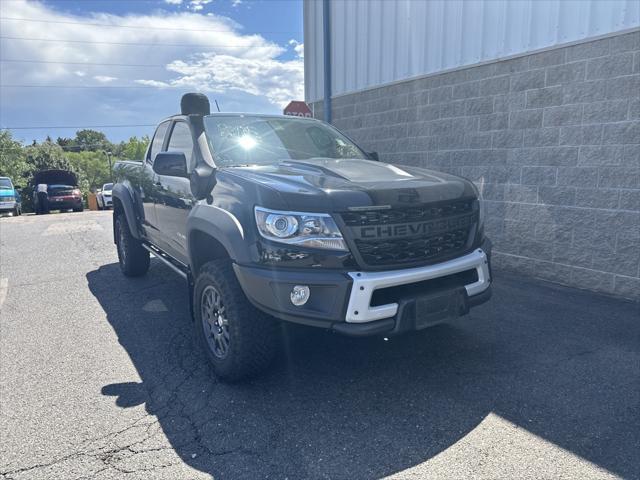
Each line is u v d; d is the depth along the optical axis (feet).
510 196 19.30
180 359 12.29
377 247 9.46
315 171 11.27
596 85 16.16
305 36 31.32
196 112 14.55
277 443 8.65
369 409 9.71
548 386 10.48
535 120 18.07
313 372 11.34
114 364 12.05
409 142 23.73
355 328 9.08
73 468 8.06
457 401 9.94
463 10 20.27
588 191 16.76
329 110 29.01
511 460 8.05
